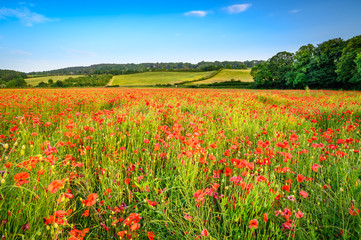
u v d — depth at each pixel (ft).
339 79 120.26
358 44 110.01
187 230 5.51
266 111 25.13
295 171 9.05
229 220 5.70
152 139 11.60
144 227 5.91
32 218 5.02
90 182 7.73
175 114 18.31
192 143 8.11
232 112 21.44
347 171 8.07
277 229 5.35
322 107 27.84
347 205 6.19
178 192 7.04
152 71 412.36
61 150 9.11
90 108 27.84
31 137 10.90
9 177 5.87
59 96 37.68
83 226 6.09
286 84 159.22
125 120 14.76
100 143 11.02
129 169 8.14
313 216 6.43
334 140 14.24
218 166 9.18
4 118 17.99
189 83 249.96
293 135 10.00
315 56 137.08
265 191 6.46
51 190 4.63
